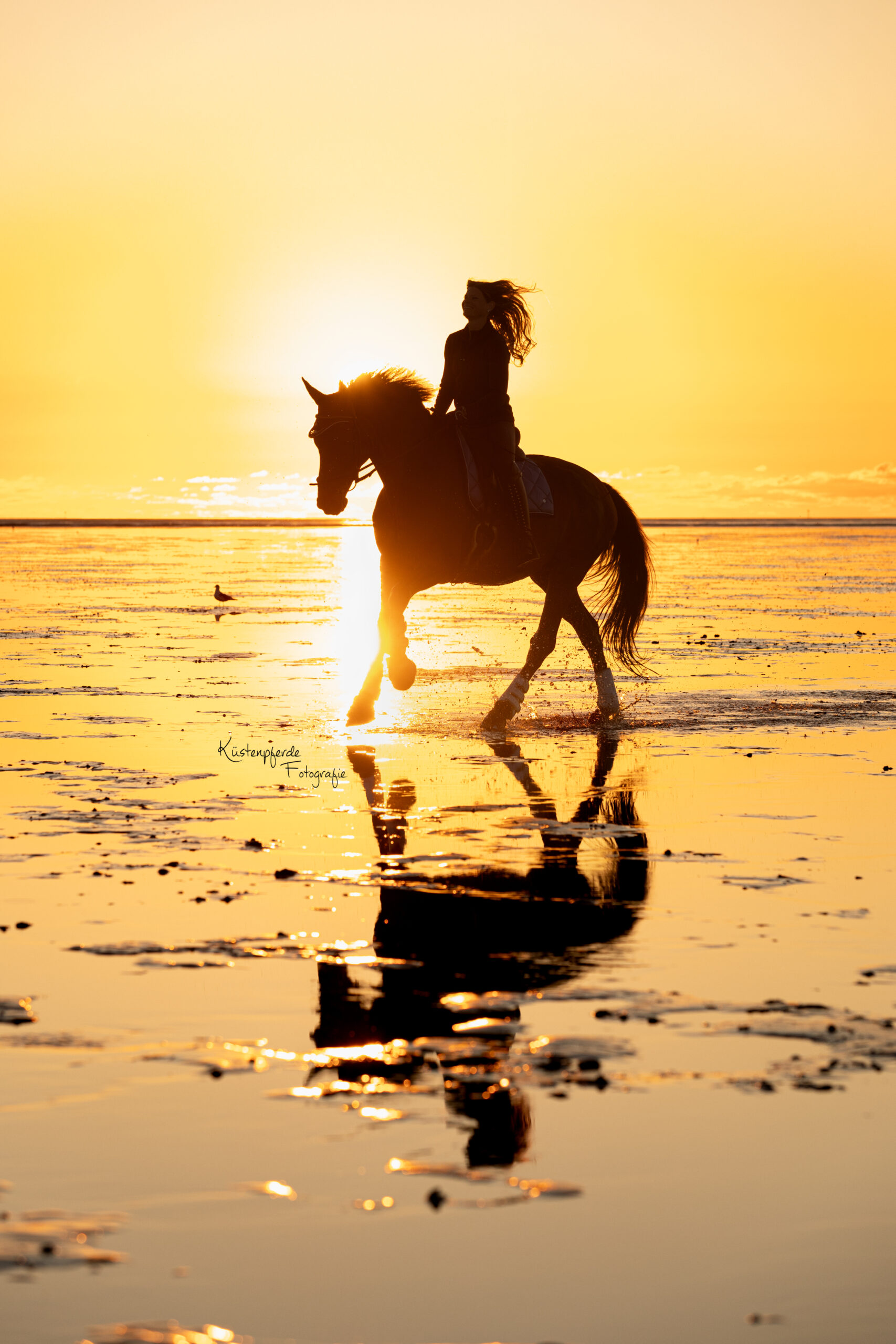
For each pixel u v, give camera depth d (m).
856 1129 4.07
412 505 11.79
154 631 25.00
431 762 11.28
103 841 8.16
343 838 8.24
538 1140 4.00
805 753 11.77
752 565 57.12
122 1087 4.39
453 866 7.53
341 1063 4.61
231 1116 4.16
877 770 10.82
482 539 12.00
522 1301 3.16
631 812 9.15
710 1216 3.55
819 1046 4.76
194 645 22.14
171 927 6.25
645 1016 5.08
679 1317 3.10
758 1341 3.01
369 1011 5.13
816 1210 3.59
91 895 6.84
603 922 6.39
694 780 10.38
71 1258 3.34
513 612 33.41
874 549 78.94
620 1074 4.50
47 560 61.41
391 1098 4.31
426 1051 4.72
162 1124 4.10
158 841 8.16
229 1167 3.82
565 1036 4.86
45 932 6.17
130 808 9.15
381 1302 3.15
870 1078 4.47
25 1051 4.70
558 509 13.09
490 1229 3.49
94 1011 5.12
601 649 13.90
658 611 30.42
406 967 5.68
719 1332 3.04
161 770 10.71
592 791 9.94
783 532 130.00
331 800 9.52
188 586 41.00
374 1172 3.80
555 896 6.88
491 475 11.97
